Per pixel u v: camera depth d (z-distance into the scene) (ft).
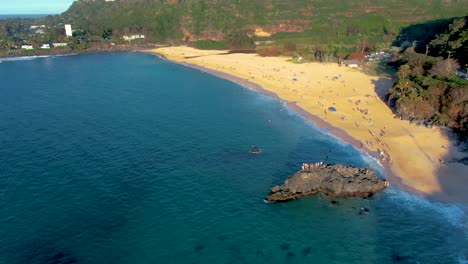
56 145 310.04
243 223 209.26
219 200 230.07
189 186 245.45
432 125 330.34
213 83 537.24
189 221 209.87
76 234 197.06
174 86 524.11
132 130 346.74
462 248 188.75
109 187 242.37
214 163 278.05
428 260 182.19
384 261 182.70
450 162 268.41
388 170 261.03
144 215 214.07
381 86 470.80
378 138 312.91
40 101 449.89
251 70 602.85
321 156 286.87
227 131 343.46
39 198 228.43
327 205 225.35
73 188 240.53
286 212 219.20
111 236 196.24
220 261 181.37
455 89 331.36
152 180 252.42
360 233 201.98
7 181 247.70
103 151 297.74
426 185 241.35
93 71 645.10
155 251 186.70
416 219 210.79
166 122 369.71
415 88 374.84
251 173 263.08
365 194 233.96
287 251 189.06
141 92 491.72
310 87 483.10
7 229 199.11
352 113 376.07
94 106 427.33
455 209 216.95
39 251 184.24
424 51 596.29
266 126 354.74
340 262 182.19
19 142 315.99
